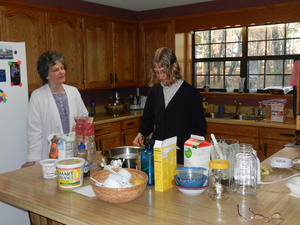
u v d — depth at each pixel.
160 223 1.18
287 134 3.47
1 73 2.67
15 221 2.66
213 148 1.60
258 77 4.28
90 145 1.85
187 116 2.28
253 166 1.51
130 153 1.96
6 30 3.21
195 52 4.76
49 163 1.71
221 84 4.57
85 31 4.02
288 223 1.17
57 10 3.67
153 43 4.70
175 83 2.30
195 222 1.19
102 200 1.41
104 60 4.30
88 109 4.55
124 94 5.05
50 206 1.37
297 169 1.83
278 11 3.77
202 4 4.27
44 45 3.56
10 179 1.73
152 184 1.59
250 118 3.93
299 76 1.21
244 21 4.00
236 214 1.25
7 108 2.73
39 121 2.50
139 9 4.69
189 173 1.53
